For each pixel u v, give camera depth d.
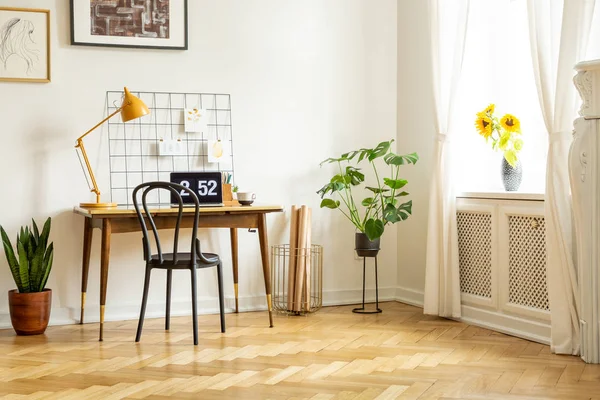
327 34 4.96
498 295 4.13
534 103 4.25
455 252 4.41
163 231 4.56
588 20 3.43
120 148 4.46
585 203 3.37
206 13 4.64
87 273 4.24
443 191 4.41
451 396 2.88
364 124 5.09
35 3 4.26
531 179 4.28
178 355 3.53
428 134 4.84
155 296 4.54
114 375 3.18
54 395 2.89
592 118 3.33
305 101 4.91
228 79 4.70
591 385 3.02
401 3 5.11
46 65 4.29
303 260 4.64
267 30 4.80
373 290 5.13
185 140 4.60
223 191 4.46
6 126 4.23
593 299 3.37
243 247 4.75
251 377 3.14
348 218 5.01
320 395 2.88
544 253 3.80
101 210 3.87
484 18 4.52
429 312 4.48
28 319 3.97
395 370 3.26
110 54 4.43
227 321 4.40
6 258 4.21
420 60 4.91
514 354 3.56
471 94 4.50
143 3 4.47
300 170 4.91
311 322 4.36
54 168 4.32
